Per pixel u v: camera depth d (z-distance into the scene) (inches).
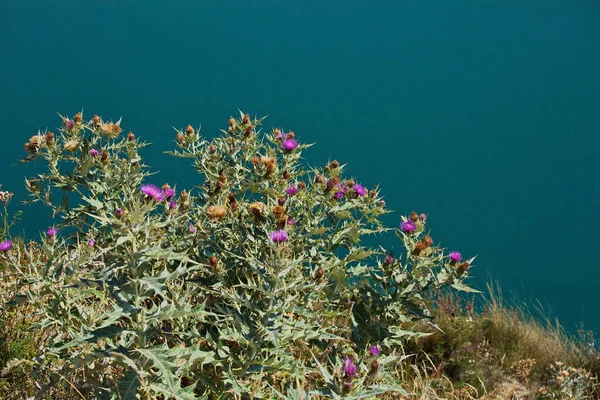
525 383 243.0
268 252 136.3
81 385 128.1
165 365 98.9
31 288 131.6
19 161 145.9
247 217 142.3
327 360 143.4
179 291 125.9
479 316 279.9
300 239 145.3
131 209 107.8
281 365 114.9
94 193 142.4
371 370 118.7
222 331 112.1
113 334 101.0
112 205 136.8
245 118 173.6
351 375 108.4
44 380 132.2
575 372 232.8
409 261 161.8
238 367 119.7
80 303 135.9
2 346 137.6
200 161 173.8
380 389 113.1
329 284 149.3
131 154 158.4
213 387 117.2
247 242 140.6
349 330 148.0
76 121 158.2
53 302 125.2
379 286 165.0
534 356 264.4
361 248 151.0
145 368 105.8
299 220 158.9
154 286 98.0
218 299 133.0
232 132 174.1
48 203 159.0
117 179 144.5
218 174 170.4
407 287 159.9
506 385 237.3
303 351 149.3
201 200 161.6
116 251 117.3
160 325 123.0
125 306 100.3
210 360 109.1
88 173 147.0
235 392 111.3
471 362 234.8
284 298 117.2
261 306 118.5
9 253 134.9
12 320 145.0
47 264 125.3
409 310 162.1
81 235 148.3
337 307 160.4
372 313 159.6
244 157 173.3
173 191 142.8
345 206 157.9
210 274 136.2
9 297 147.8
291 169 170.7
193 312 101.9
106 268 106.7
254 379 121.3
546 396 228.7
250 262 117.6
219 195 151.0
